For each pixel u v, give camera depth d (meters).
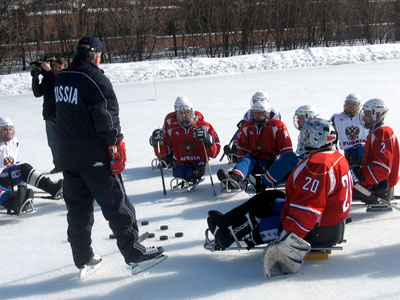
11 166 5.28
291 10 27.06
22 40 23.91
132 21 24.92
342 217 3.43
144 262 3.49
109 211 3.39
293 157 4.82
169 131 5.94
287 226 3.30
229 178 5.15
